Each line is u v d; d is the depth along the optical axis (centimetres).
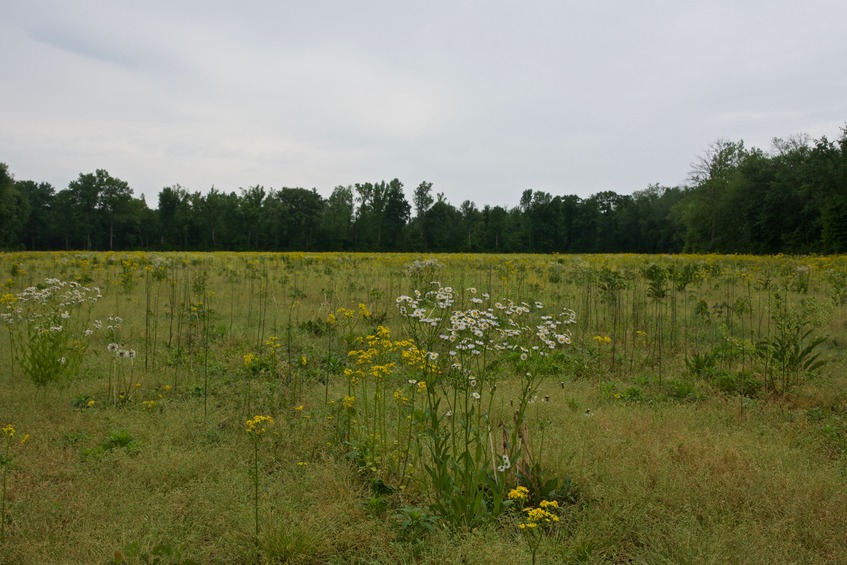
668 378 614
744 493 339
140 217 7862
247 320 931
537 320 872
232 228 7594
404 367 586
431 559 277
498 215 7981
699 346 786
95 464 384
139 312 982
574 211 8400
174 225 7631
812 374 588
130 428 447
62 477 375
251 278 1430
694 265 1706
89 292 1155
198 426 464
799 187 4241
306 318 947
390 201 7831
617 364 694
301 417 480
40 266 1772
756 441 424
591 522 313
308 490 360
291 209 7650
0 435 428
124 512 323
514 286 1177
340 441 426
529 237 8275
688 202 6494
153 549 270
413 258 2484
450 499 320
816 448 423
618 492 341
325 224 7644
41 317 658
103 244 7719
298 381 586
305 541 295
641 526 313
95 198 7469
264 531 299
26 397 519
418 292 544
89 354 685
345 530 310
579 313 981
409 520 310
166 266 1666
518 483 348
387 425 455
